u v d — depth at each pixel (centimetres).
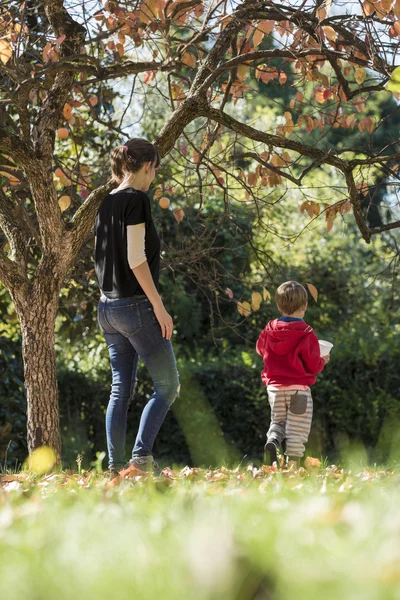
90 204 587
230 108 1460
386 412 1291
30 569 134
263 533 165
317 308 1758
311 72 662
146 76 715
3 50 528
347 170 626
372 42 567
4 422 1086
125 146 500
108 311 486
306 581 108
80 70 531
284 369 600
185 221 1397
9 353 1099
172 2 611
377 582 108
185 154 776
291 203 1717
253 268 1664
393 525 178
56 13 592
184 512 223
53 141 599
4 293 1093
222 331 1662
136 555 145
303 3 556
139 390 1305
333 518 196
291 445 591
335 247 1795
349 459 586
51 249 584
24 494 363
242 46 644
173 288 1542
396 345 1330
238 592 114
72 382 1291
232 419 1313
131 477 429
